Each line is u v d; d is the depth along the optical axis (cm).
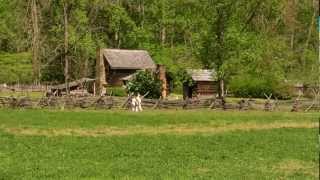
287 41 12662
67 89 9069
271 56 8556
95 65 11394
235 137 3809
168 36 11738
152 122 4869
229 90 9312
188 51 8512
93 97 6900
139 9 12756
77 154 2892
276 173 2347
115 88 9462
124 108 6750
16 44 10888
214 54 7575
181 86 9400
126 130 4238
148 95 7669
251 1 7888
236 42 7425
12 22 11006
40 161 2625
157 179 2158
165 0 10762
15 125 4416
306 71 10625
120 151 3025
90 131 4119
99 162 2623
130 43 12044
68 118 5075
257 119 5422
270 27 10612
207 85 9362
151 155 2892
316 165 2588
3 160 2638
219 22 7531
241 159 2781
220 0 7406
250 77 8556
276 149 3184
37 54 10619
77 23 10725
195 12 7662
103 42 11931
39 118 5028
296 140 3650
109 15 12269
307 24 13488
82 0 10688
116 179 2156
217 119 5316
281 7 9888
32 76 10381
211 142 3500
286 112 6719
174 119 5200
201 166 2531
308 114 6344
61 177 2194
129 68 10325
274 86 9056
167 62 8612
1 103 6475
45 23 11331
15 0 11325
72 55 11094
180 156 2866
